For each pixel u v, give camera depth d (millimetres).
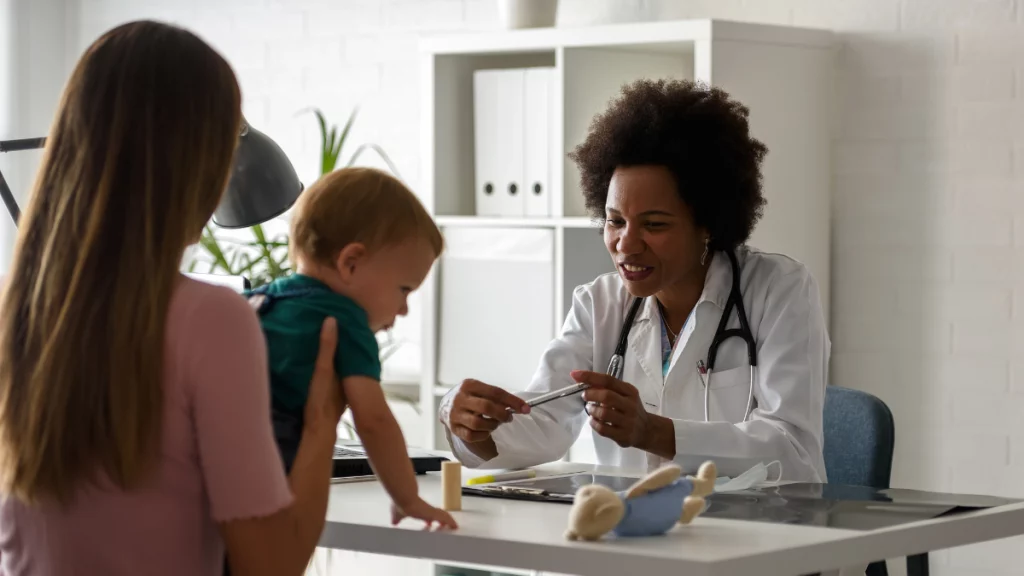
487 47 3172
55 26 4336
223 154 1180
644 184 2047
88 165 1123
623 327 2188
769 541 1307
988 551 2951
